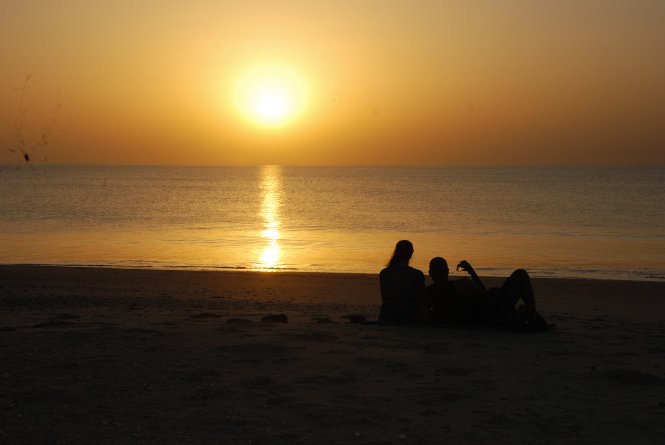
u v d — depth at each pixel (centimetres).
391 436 435
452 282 822
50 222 5016
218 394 516
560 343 748
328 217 5856
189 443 420
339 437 432
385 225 4981
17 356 627
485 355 673
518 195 10200
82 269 2356
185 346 675
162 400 504
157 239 3831
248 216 5944
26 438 423
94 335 723
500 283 2145
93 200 8400
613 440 433
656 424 461
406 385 553
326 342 717
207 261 2881
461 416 476
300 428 448
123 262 2809
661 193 10825
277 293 1838
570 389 547
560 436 439
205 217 5791
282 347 677
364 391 534
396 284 851
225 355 641
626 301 1764
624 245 3625
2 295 1630
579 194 10512
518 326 809
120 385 539
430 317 835
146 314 1078
